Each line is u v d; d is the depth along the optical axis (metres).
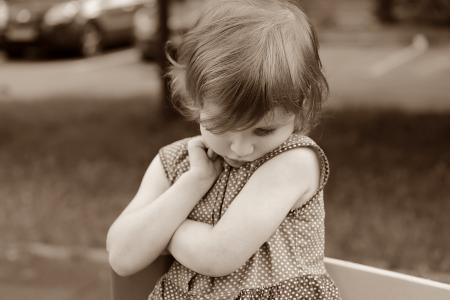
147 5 12.52
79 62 12.52
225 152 1.36
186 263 1.42
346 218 4.55
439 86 9.30
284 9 1.36
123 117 8.02
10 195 5.35
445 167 5.65
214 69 1.28
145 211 1.45
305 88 1.32
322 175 1.47
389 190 5.11
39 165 6.21
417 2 15.15
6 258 4.23
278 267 1.43
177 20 8.84
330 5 15.66
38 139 7.20
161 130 7.30
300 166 1.42
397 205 4.77
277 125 1.31
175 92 1.48
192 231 1.43
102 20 13.09
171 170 1.56
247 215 1.38
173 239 1.44
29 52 13.27
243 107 1.26
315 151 1.45
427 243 4.12
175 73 1.46
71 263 4.14
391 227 4.36
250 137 1.32
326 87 1.42
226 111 1.27
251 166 1.45
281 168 1.42
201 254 1.40
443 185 5.19
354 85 9.52
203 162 1.46
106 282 3.88
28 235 4.55
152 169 1.59
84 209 5.01
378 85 9.49
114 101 9.05
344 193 5.07
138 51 12.44
